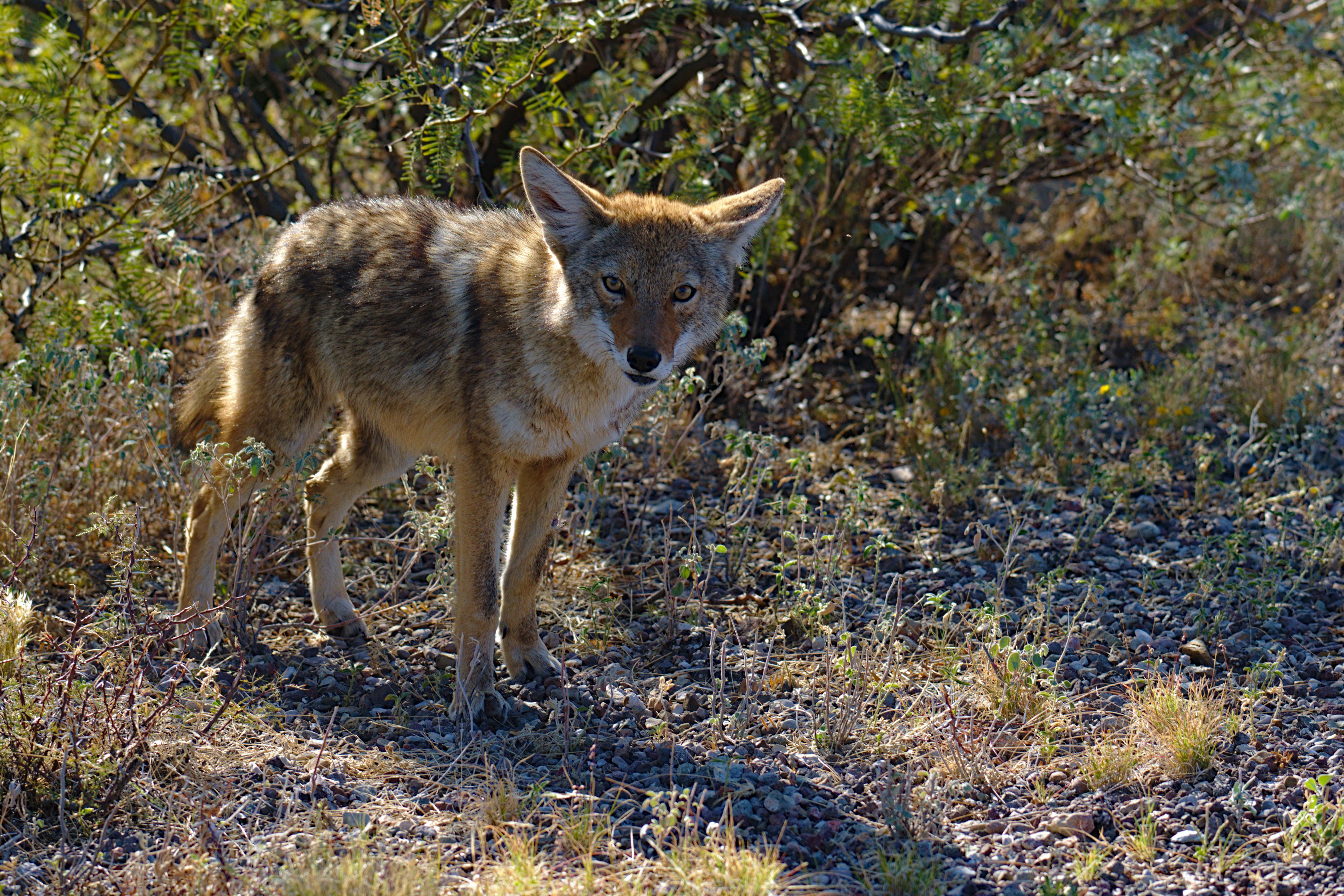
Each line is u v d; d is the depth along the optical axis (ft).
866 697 25.88
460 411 26.89
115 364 31.42
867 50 40.32
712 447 41.73
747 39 38.68
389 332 27.86
